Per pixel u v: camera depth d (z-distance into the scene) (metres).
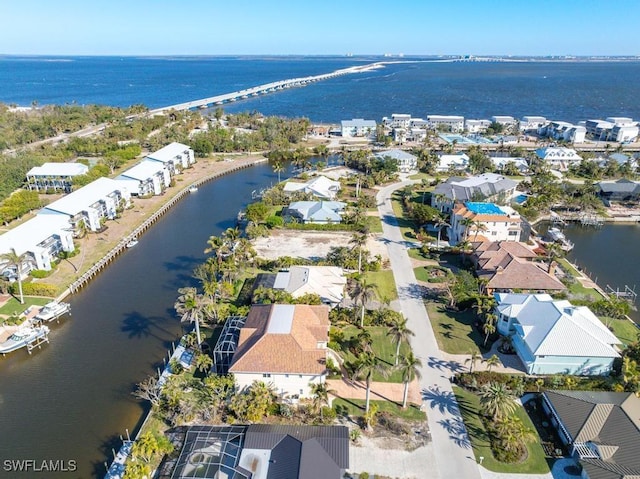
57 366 71.75
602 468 49.41
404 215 132.38
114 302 89.75
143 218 130.88
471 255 101.69
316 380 61.84
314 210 125.12
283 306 73.00
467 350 73.00
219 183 167.75
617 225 128.88
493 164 172.50
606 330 70.31
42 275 95.94
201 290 92.75
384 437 56.56
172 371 67.75
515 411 60.50
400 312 83.12
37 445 57.56
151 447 51.59
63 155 184.25
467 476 51.47
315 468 49.41
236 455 52.31
